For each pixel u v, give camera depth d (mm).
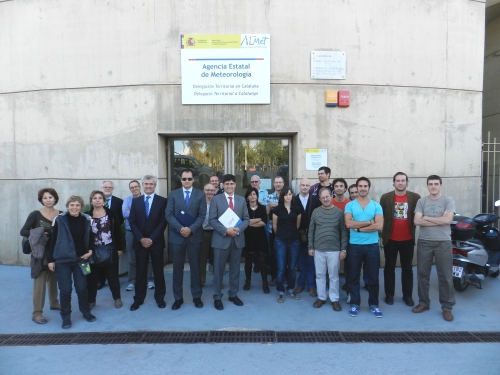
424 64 6875
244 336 4082
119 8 6590
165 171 6953
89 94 6758
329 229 4859
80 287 4480
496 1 8406
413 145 6902
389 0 6703
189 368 3412
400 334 4129
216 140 7035
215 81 6496
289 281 5316
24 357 3643
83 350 3781
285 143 7016
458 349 3768
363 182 4699
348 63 6648
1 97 7145
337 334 4125
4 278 6324
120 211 6066
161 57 6543
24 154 7066
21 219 7129
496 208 8438
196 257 4965
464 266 5211
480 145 7266
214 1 6457
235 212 5051
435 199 4680
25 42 6953
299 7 6527
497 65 9219
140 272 4922
